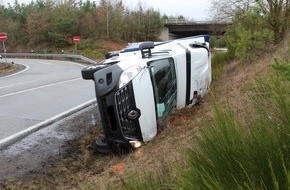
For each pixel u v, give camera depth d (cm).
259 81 326
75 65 3250
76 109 977
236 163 236
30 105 1044
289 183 191
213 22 1752
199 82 735
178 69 689
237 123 262
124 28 6762
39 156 609
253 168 228
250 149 236
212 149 255
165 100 626
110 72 575
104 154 598
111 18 6550
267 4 1080
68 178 514
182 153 313
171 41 862
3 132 749
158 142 552
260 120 254
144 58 619
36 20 6681
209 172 245
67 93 1267
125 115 554
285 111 248
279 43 1007
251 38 1081
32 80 1784
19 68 2958
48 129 776
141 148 555
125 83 556
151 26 6956
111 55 823
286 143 232
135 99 554
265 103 281
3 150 642
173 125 613
